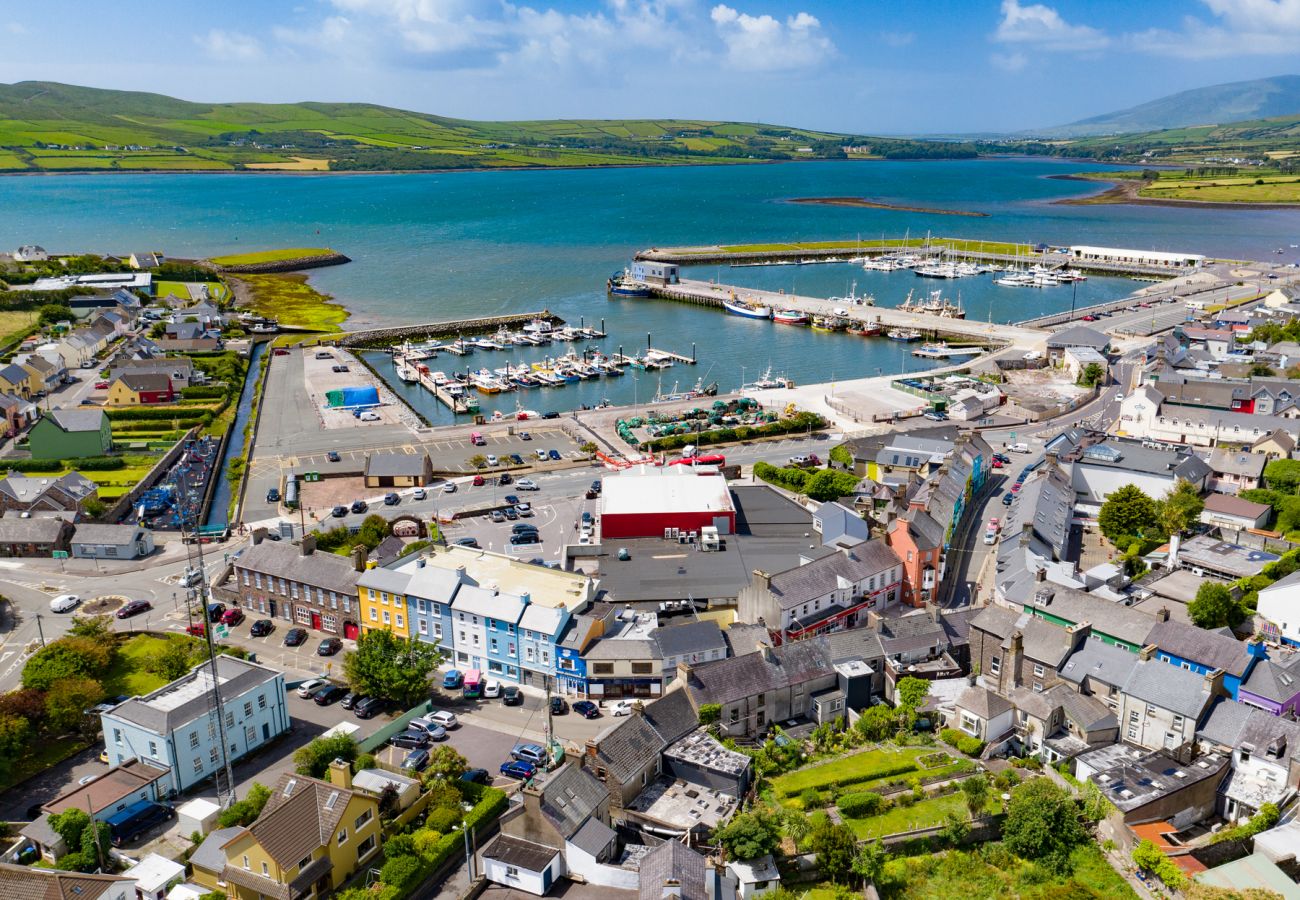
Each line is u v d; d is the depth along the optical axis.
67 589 172.88
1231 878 97.69
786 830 105.25
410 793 110.75
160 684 140.75
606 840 102.06
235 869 96.94
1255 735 116.88
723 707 126.19
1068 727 125.94
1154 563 174.00
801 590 152.00
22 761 124.25
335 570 158.88
